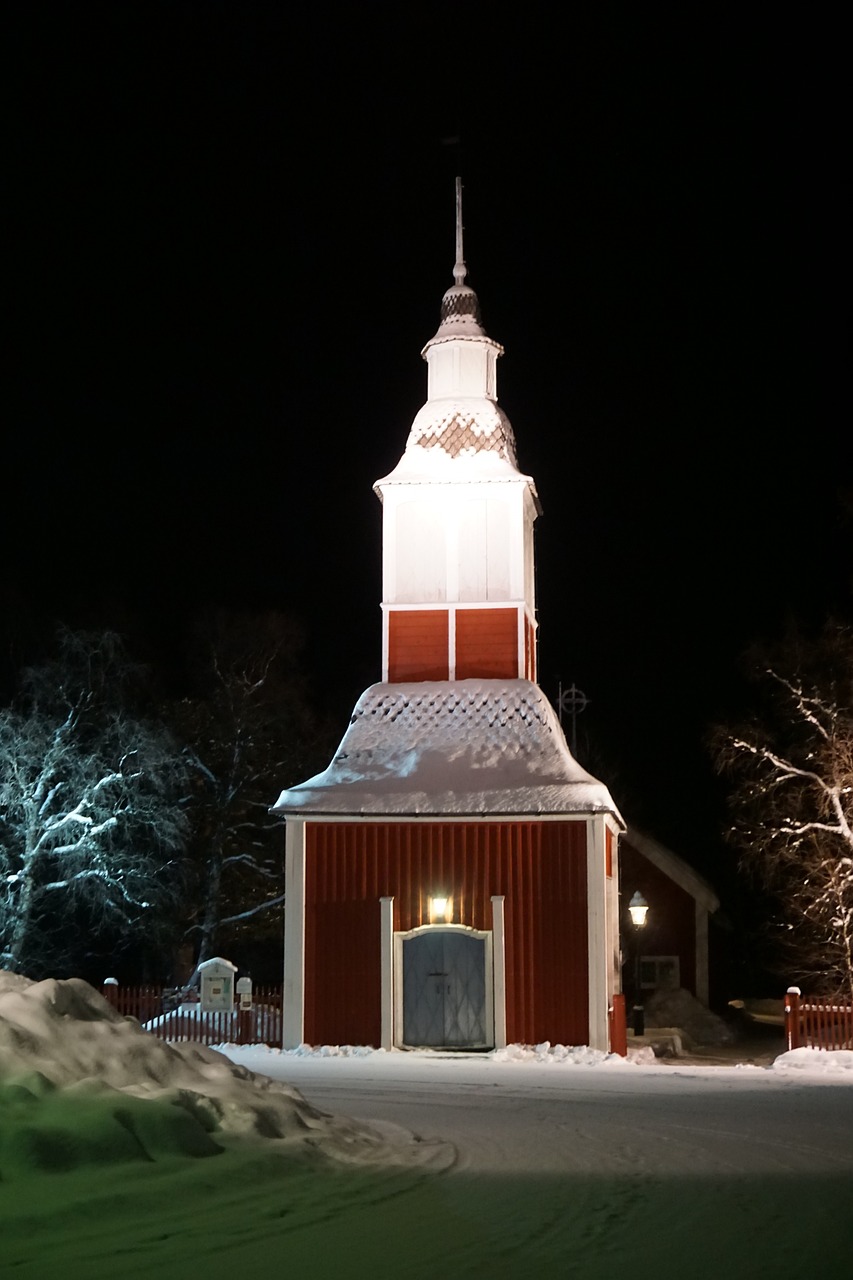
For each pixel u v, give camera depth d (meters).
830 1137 17.33
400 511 38.16
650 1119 19.25
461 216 41.19
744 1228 11.39
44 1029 14.88
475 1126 18.25
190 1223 11.32
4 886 44.06
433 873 34.25
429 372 39.53
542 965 33.47
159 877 47.81
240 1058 31.17
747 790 41.41
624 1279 9.65
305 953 34.22
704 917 52.59
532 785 34.50
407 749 35.78
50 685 44.44
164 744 45.59
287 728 51.94
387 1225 11.45
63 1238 10.69
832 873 39.75
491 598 37.47
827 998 35.81
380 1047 33.53
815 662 41.81
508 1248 10.64
